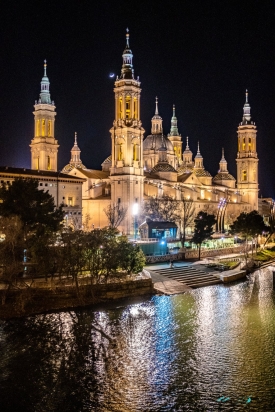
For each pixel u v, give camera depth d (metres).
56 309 59.59
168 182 148.75
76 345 47.28
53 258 62.59
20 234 63.03
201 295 70.12
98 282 65.19
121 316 57.59
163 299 66.75
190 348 47.12
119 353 45.56
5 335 49.72
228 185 184.88
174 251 97.00
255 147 192.38
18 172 106.25
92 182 139.25
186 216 118.56
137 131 131.12
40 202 71.75
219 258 99.62
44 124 143.25
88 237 66.25
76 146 157.62
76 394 37.38
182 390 38.00
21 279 62.84
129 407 35.41
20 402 36.16
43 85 144.12
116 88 132.88
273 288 76.00
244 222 106.69
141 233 104.12
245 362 43.56
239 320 56.78
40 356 44.44
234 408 35.19
